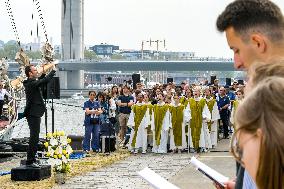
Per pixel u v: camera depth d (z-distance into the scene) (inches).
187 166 651.5
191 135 829.2
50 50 674.8
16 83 890.7
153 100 957.8
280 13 116.7
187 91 843.4
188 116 826.8
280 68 76.9
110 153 828.6
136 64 4869.6
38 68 637.3
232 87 1083.9
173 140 831.1
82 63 4766.2
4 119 880.3
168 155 800.3
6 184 541.0
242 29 117.5
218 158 729.6
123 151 858.1
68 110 3314.5
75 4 4736.7
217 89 1085.1
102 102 917.8
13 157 799.1
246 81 81.7
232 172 586.2
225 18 118.7
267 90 69.5
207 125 835.4
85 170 635.5
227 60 4618.6
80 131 1876.2
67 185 528.4
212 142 874.8
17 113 896.3
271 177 67.6
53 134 551.5
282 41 116.4
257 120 69.4
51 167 618.8
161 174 585.9
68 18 4810.5
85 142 847.1
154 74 6747.1
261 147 68.5
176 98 839.1
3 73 882.1
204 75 6756.9
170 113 833.5
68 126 2193.7
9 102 886.4
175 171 606.9
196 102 833.5
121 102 929.5
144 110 840.3
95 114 845.2
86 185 526.0
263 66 78.6
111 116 934.4
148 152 850.1
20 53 908.6
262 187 68.4
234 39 119.0
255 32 115.9
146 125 836.0
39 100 579.5
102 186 517.0
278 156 67.4
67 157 546.6
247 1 117.3
